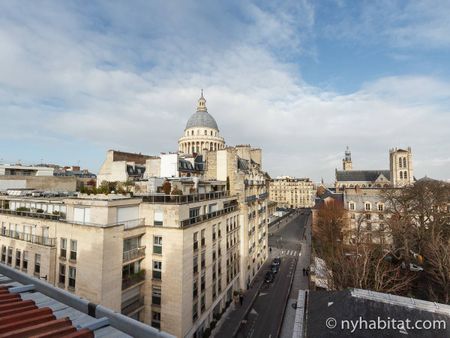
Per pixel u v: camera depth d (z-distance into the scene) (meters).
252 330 36.41
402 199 64.19
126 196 30.94
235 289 47.03
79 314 7.29
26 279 9.53
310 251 77.12
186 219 30.72
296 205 188.25
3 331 5.70
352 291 20.69
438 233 50.41
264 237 67.81
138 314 29.83
